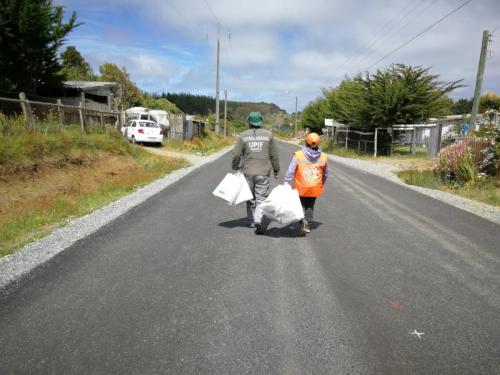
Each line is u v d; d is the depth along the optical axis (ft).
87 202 28.63
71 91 92.99
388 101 82.58
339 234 20.79
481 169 41.42
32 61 72.38
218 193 20.29
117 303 12.26
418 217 25.54
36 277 14.35
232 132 289.33
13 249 17.67
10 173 29.17
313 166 19.98
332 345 9.98
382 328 10.86
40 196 28.71
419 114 81.92
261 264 15.90
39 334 10.39
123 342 10.02
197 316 11.44
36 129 38.40
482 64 64.69
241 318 11.34
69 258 16.46
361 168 63.05
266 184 20.38
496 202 32.22
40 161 33.63
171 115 103.04
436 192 37.73
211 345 9.92
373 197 33.32
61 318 11.27
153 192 33.58
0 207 25.13
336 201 30.89
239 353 9.58
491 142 41.37
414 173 48.85
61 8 71.41
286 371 8.91
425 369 9.03
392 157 88.28
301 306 12.15
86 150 43.55
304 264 15.98
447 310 12.03
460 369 9.04
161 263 15.93
